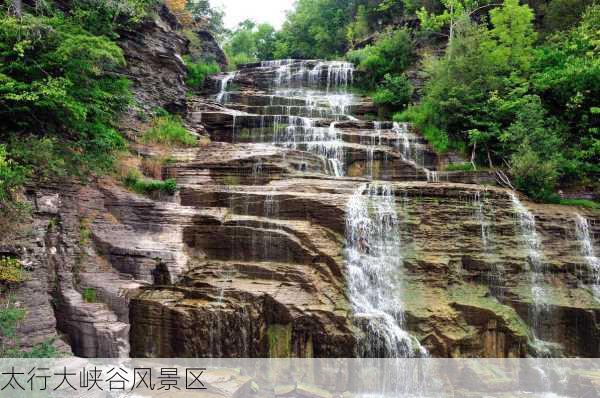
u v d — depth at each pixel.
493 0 34.25
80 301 12.82
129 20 21.19
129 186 17.19
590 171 21.03
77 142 16.64
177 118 23.72
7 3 15.91
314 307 13.26
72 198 14.98
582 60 22.47
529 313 14.85
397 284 14.88
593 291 15.55
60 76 16.41
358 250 15.52
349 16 53.81
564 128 22.20
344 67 34.44
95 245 14.55
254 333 13.00
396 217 16.17
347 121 25.64
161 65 24.06
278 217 16.52
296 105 29.81
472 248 15.94
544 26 30.81
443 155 23.16
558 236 16.78
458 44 25.58
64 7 19.16
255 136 24.39
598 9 25.55
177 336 12.83
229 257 15.52
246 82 33.56
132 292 13.55
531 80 23.78
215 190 17.31
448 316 13.75
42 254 12.75
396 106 29.31
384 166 21.31
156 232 15.62
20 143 14.32
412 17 37.28
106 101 19.36
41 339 11.30
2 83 14.52
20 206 12.68
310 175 18.69
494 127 22.42
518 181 19.88
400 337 13.18
